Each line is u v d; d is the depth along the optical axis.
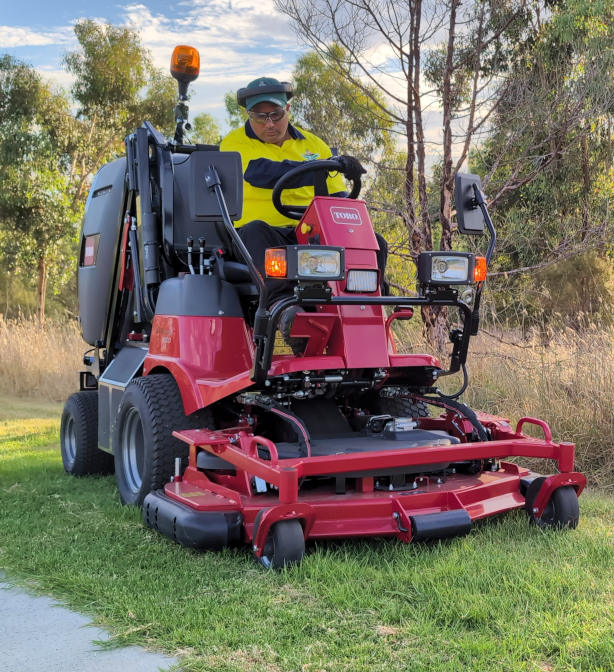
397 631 3.04
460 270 4.24
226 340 4.68
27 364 12.95
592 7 11.44
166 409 4.70
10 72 26.02
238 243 4.02
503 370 7.91
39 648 2.99
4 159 25.64
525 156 9.20
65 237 26.77
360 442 4.33
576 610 3.17
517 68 9.50
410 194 9.15
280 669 2.77
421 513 3.98
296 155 5.30
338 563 3.72
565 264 12.71
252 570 3.75
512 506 4.33
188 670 2.78
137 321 5.80
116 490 5.64
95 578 3.67
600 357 6.95
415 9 8.94
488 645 2.85
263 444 3.87
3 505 5.14
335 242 4.35
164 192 5.41
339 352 4.30
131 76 27.52
